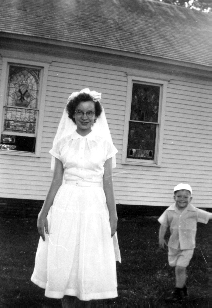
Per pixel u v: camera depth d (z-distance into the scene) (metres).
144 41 11.94
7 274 5.40
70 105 3.63
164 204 11.73
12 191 10.33
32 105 10.61
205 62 11.85
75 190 3.48
